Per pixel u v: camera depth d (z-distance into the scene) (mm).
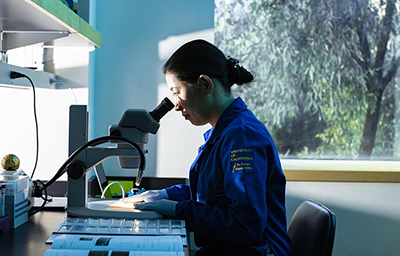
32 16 1549
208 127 2709
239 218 1177
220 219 1227
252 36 2980
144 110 1384
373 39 3033
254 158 1229
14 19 1607
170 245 1055
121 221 1315
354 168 2826
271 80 3012
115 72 2711
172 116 2699
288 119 3047
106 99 2715
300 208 1614
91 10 2529
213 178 1326
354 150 3084
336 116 3055
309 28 3000
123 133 1375
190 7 2691
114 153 1407
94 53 2668
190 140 2711
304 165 2902
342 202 2791
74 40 2029
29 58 2305
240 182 1194
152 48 2709
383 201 2799
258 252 1269
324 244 1354
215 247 1307
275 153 1323
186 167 2721
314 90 3031
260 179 1208
